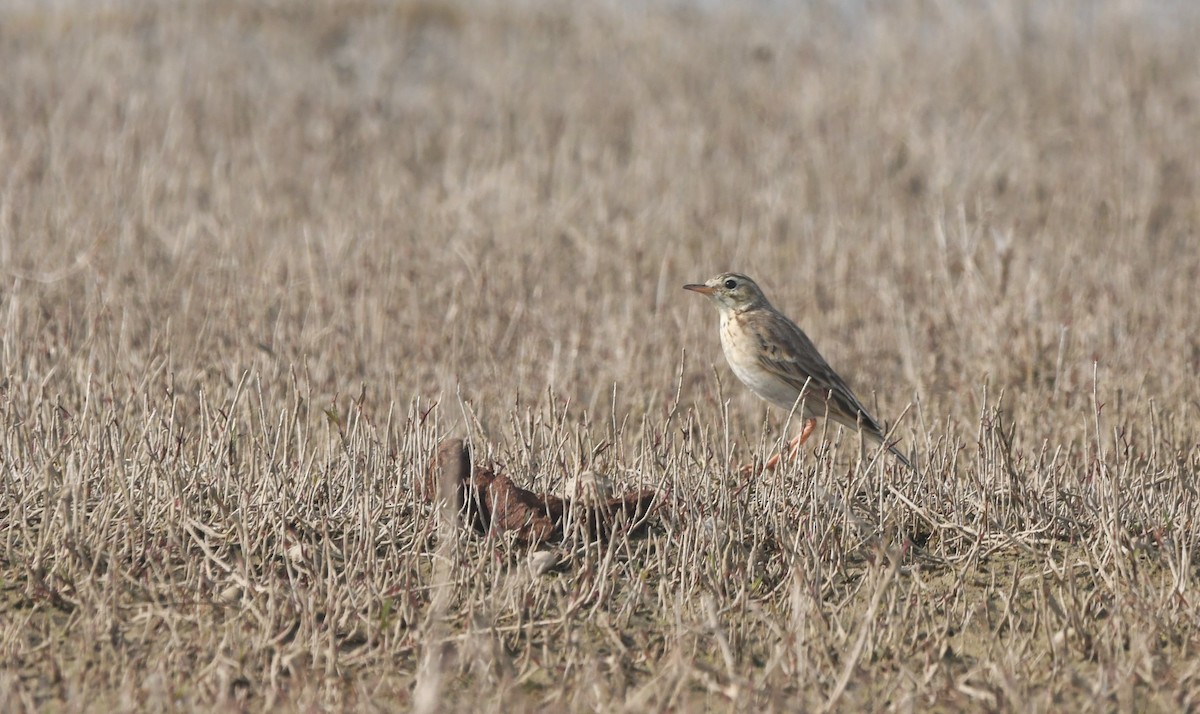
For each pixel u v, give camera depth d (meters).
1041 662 7.65
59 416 10.07
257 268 16.03
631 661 7.61
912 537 9.33
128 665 7.32
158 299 14.62
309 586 8.19
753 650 7.75
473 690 7.24
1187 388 12.80
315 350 13.45
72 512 8.52
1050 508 9.42
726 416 9.03
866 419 11.06
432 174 23.44
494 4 35.41
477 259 16.61
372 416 11.58
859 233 19.31
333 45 32.03
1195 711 7.09
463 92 29.28
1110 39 30.06
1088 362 13.41
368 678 7.39
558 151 24.16
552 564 8.70
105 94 26.44
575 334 13.91
